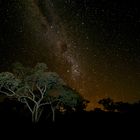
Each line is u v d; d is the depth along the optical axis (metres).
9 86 36.78
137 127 33.16
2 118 40.81
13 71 37.44
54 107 41.22
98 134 28.55
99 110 54.91
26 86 36.78
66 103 40.25
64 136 27.61
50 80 36.59
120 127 33.59
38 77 36.44
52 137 27.02
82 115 46.62
